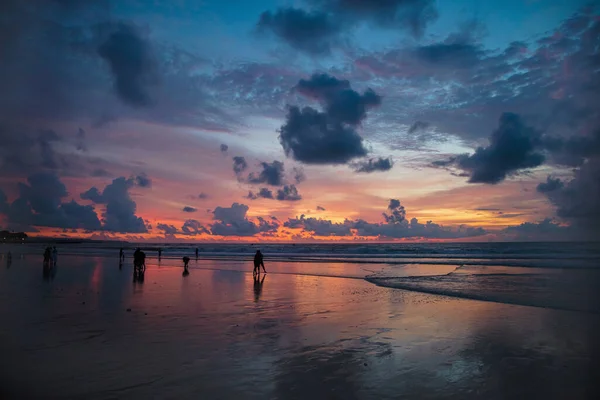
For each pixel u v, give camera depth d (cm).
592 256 4672
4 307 1239
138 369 647
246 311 1207
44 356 714
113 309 1218
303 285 1978
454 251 7306
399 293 1664
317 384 590
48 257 3253
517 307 1296
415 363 697
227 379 606
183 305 1312
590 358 732
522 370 665
